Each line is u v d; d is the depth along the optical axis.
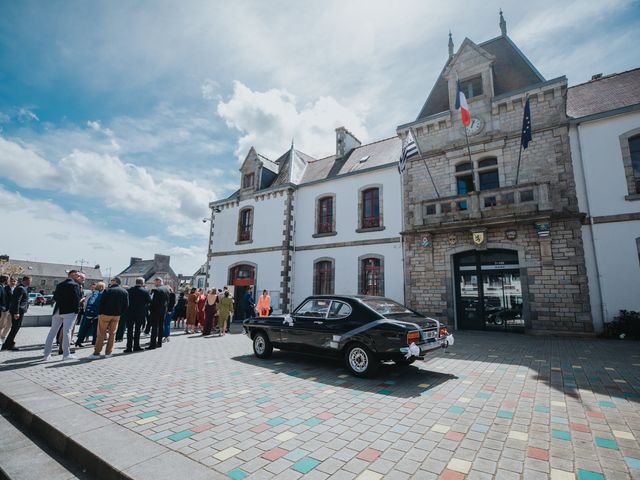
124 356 7.60
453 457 2.91
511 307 11.86
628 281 10.09
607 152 10.97
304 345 6.64
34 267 72.50
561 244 10.95
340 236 16.50
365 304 6.14
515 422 3.68
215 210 22.23
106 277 80.25
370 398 4.56
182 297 14.84
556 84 11.73
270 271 18.28
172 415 3.91
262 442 3.21
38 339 9.95
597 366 6.25
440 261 13.14
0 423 3.97
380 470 2.70
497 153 12.75
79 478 2.83
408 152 12.95
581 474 2.62
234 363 6.91
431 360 7.05
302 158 21.98
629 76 12.96
